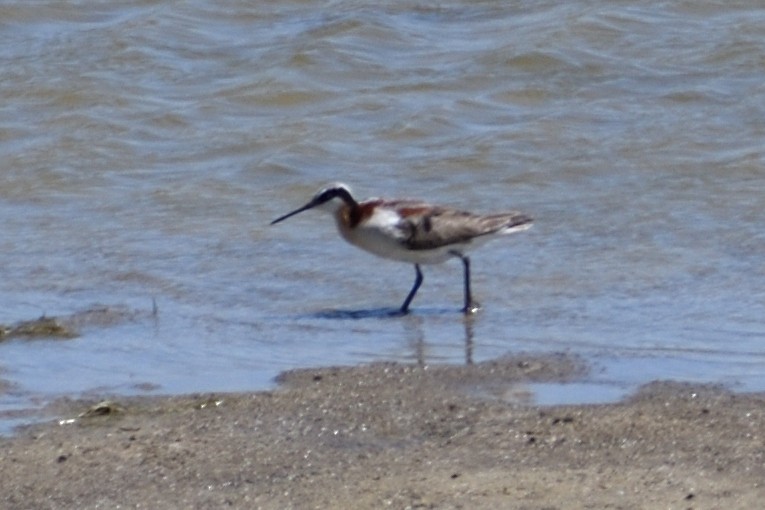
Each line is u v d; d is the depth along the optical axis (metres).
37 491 12.03
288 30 28.48
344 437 12.99
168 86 26.17
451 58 26.80
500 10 29.05
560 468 12.20
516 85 25.59
